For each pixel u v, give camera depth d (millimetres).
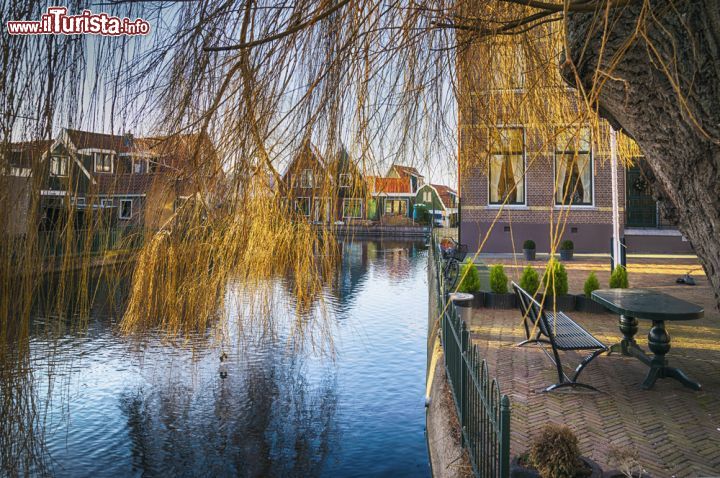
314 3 1470
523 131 2111
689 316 5004
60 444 6953
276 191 1688
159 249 1636
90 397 8320
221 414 7930
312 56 1548
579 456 2992
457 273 10867
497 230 18250
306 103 1534
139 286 1624
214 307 1831
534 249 17359
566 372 5883
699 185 1229
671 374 5402
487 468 3189
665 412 4707
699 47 1180
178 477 6234
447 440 4496
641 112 1326
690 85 1199
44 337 1307
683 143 1245
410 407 8133
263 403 8156
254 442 7070
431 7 1658
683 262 17125
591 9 1226
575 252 18672
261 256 1782
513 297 9898
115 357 9594
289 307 1920
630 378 5668
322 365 9805
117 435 7230
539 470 2898
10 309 1242
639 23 1055
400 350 11039
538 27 2070
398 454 6594
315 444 6930
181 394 8445
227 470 6430
